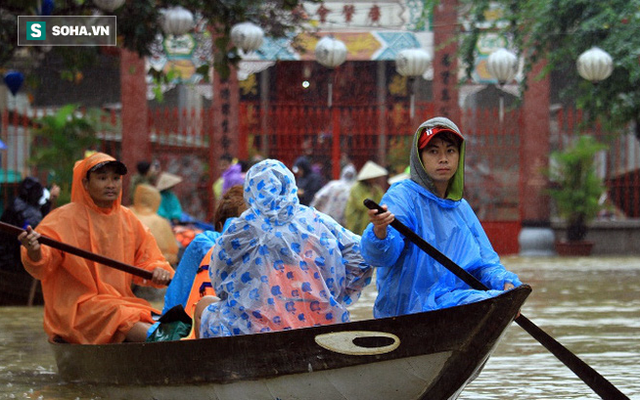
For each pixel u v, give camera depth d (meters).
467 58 44.06
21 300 31.44
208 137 50.91
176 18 32.53
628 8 38.41
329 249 13.58
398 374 12.51
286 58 50.19
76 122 43.69
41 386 17.14
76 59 33.16
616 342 21.50
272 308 13.37
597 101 41.78
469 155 51.38
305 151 51.56
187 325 16.61
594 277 38.28
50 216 18.56
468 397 15.73
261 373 13.23
